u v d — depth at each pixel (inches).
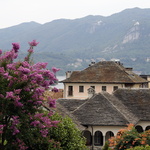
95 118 1920.5
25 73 946.1
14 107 941.2
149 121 2169.0
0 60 983.0
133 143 1360.7
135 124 1991.9
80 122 1903.3
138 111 2206.0
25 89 954.1
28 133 979.3
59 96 3558.1
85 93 3486.7
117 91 2336.4
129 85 3444.9
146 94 2310.5
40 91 956.6
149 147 1305.4
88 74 3533.5
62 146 1311.5
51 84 984.9
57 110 1779.0
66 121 1354.6
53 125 1040.2
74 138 1350.9
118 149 1396.4
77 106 2122.3
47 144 1158.3
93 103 2001.7
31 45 1020.5
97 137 1987.0
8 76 938.7
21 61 991.6
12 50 998.4
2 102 925.2
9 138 994.1
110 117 1925.4
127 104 2247.8
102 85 3457.2
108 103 2006.6
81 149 1376.7
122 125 1888.5
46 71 975.6
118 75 3481.8
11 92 904.9
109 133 2001.7
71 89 3516.2
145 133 1400.1
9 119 982.4
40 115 980.6
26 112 974.4
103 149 1475.1
